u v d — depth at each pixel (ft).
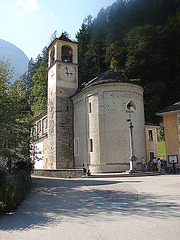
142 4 216.95
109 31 210.79
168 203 26.78
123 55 166.81
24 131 47.42
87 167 85.10
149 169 82.07
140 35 161.79
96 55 183.83
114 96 82.84
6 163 41.34
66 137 102.94
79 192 38.14
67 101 107.34
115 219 21.18
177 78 145.59
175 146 78.59
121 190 37.99
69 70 111.75
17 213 24.82
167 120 81.46
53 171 78.23
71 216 23.02
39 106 161.68
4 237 17.28
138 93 86.94
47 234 17.66
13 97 47.29
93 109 86.07
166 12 189.57
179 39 157.48
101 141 80.43
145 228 18.12
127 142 79.66
